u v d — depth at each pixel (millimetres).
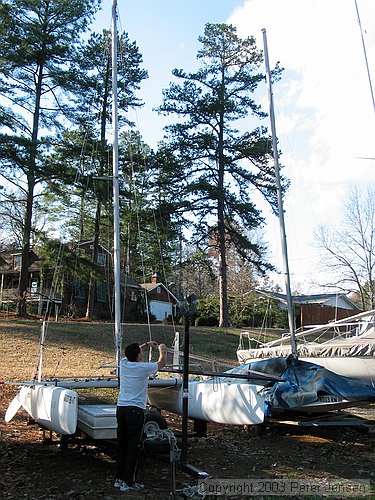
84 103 26156
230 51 30953
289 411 9742
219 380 9234
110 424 6984
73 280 31562
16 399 8773
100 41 26141
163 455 7246
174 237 30281
